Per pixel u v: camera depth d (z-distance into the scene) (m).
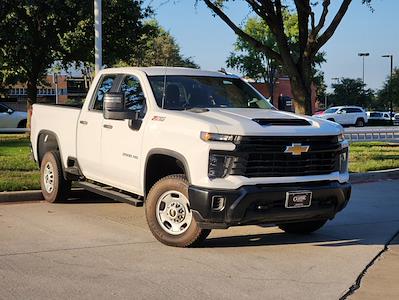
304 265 6.18
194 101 7.44
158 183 6.72
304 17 15.81
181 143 6.42
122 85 7.91
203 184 6.15
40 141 9.93
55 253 6.36
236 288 5.33
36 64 24.34
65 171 8.96
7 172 11.50
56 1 21.64
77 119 8.59
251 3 15.57
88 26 22.91
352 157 17.27
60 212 8.66
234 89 8.02
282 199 6.32
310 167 6.57
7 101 52.56
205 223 6.21
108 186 8.31
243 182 6.13
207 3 15.78
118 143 7.54
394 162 15.73
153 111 7.07
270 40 50.81
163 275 5.66
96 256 6.27
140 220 8.19
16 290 5.11
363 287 5.47
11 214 8.46
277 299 5.06
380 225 8.48
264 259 6.38
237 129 6.17
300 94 15.80
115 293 5.09
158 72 7.71
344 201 6.91
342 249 6.95
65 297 4.96
